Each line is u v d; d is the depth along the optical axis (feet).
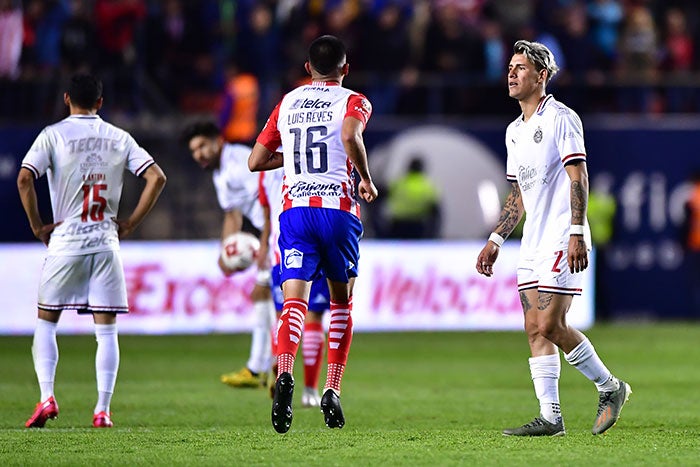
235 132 239.71
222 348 199.00
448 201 241.14
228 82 240.32
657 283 247.29
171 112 248.93
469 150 241.76
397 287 233.55
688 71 271.90
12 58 244.01
